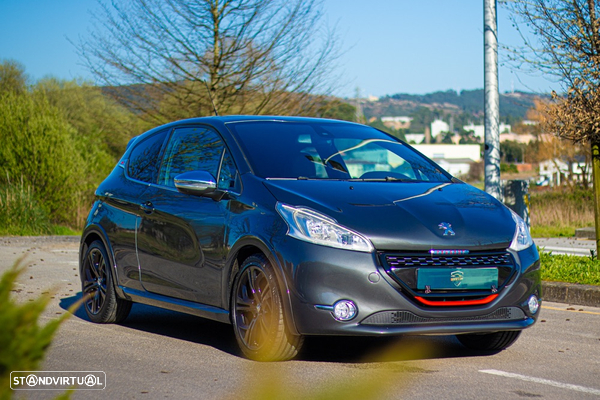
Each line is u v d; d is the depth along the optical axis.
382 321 4.93
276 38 18.84
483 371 5.10
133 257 6.71
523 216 11.32
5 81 42.44
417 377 4.88
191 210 6.02
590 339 6.38
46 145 19.81
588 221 22.70
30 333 2.39
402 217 5.19
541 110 10.46
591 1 9.59
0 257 13.37
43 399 4.36
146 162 7.04
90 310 7.24
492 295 5.21
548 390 4.59
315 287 4.92
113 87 19.34
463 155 177.25
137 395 4.43
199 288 5.91
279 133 6.32
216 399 4.31
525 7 9.71
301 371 4.99
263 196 5.45
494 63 11.15
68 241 17.64
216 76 19.00
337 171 5.98
